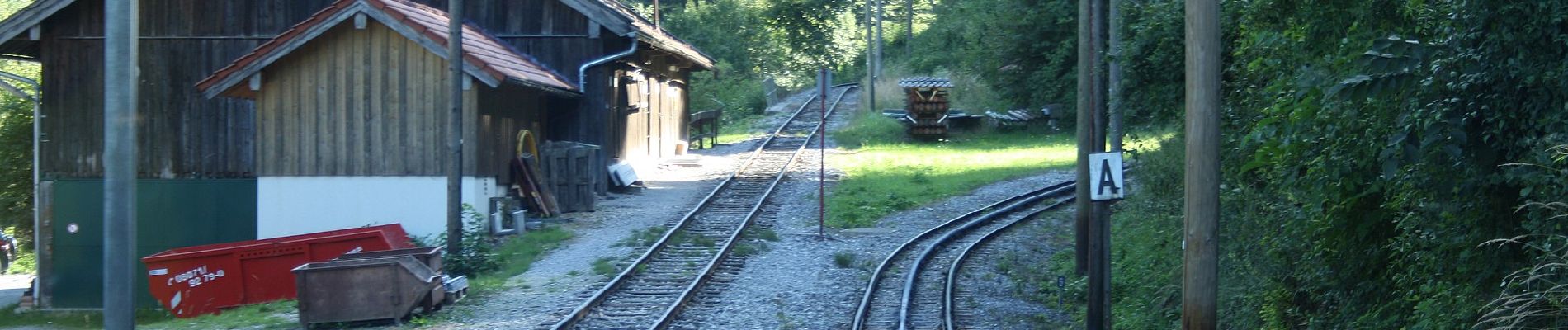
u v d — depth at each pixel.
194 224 21.75
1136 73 14.34
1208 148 8.06
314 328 13.34
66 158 22.67
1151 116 14.54
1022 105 39.41
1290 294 10.38
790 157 31.11
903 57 70.62
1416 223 7.82
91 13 22.64
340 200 19.81
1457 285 7.64
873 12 80.12
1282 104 9.34
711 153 33.22
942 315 13.73
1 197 29.50
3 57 23.91
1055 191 24.62
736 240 19.14
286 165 19.91
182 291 16.44
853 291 15.48
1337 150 8.37
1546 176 6.59
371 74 19.70
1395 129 7.82
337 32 19.73
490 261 17.27
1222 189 12.30
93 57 22.67
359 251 15.77
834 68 69.38
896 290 15.61
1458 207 7.52
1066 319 14.45
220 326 14.03
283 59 19.83
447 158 19.55
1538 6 6.87
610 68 24.88
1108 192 11.75
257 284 16.59
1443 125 7.21
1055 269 17.56
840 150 32.97
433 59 19.56
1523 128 7.13
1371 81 7.45
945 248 19.23
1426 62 7.38
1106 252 12.16
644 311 13.97
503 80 18.98
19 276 30.70
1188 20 8.14
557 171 22.39
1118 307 15.23
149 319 17.91
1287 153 9.26
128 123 8.23
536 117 23.41
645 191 25.38
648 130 28.67
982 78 41.41
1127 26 14.72
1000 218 22.38
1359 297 9.26
